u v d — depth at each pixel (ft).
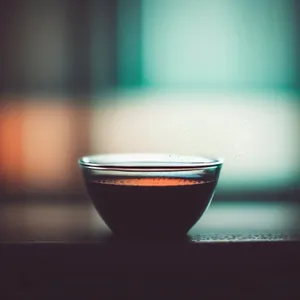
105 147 4.57
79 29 4.58
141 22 4.57
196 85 4.64
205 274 2.10
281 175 4.05
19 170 4.29
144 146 4.51
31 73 4.61
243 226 2.37
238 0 4.57
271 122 4.57
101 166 1.94
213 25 4.59
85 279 2.09
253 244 2.06
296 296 2.11
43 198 3.16
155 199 1.88
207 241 2.05
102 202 1.97
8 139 4.58
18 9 4.53
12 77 4.59
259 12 4.57
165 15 4.58
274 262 2.10
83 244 2.04
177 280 2.10
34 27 4.56
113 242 2.04
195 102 4.60
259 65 4.62
